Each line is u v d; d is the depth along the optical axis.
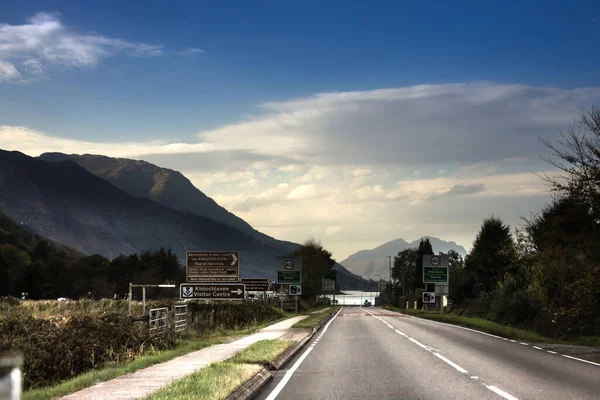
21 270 120.38
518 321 40.97
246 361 17.19
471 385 14.00
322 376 15.85
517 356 20.92
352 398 12.28
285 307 83.06
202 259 43.50
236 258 43.41
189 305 43.09
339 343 27.09
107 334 20.44
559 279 38.31
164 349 22.73
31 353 16.11
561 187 31.27
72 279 122.56
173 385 12.38
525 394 12.64
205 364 17.41
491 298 54.66
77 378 14.34
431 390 13.26
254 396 12.68
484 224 68.31
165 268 131.88
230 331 34.88
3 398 4.19
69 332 18.55
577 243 34.31
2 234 169.00
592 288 30.92
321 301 132.88
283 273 78.81
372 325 43.56
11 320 18.11
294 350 22.84
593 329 30.89
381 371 16.78
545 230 41.72
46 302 51.72
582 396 12.37
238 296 42.44
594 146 30.44
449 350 23.34
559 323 32.50
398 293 173.62
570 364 18.38
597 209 30.84
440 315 59.28
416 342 27.39
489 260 66.81
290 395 12.76
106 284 121.19
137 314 31.30
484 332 34.88
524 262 47.59
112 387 12.68
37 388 14.88
